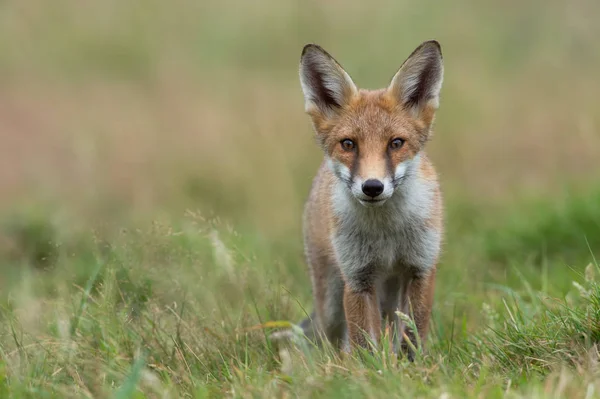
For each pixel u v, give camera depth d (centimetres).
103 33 2669
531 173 1664
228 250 973
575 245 1213
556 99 2055
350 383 659
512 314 837
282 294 980
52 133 2034
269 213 1493
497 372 701
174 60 2578
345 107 853
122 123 2027
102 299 881
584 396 603
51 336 828
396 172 812
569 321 746
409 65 845
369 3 2759
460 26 2577
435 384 656
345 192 835
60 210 1380
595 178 1505
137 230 1005
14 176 1786
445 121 1850
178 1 2892
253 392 664
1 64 2512
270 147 1688
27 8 2755
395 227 823
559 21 2566
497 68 2369
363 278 848
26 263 1154
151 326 869
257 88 2317
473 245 1280
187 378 730
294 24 2731
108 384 733
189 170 1652
